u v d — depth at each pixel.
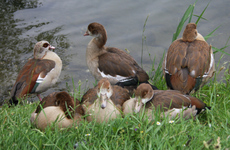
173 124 5.81
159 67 9.58
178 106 6.76
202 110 7.07
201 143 5.21
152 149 5.03
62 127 6.02
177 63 7.59
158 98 6.89
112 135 5.38
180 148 5.08
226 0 13.57
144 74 8.88
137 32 12.12
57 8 14.02
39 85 8.86
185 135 5.50
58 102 6.39
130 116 6.38
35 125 6.30
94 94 7.30
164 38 11.80
